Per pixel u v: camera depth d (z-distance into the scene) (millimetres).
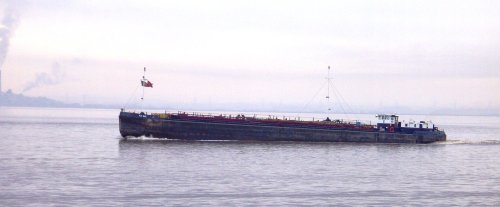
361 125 178000
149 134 164250
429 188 94688
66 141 187750
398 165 125375
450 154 153000
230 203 80312
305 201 82562
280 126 168750
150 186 91750
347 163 126500
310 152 146125
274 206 78875
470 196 88000
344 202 82438
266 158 131250
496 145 188250
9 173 103625
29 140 192125
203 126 164375
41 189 87625
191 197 83688
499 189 94375
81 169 110500
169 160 124750
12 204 77125
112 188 89500
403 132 180000
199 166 115875
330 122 177500
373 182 100188
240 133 166000
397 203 82250
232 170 111125
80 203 78438
